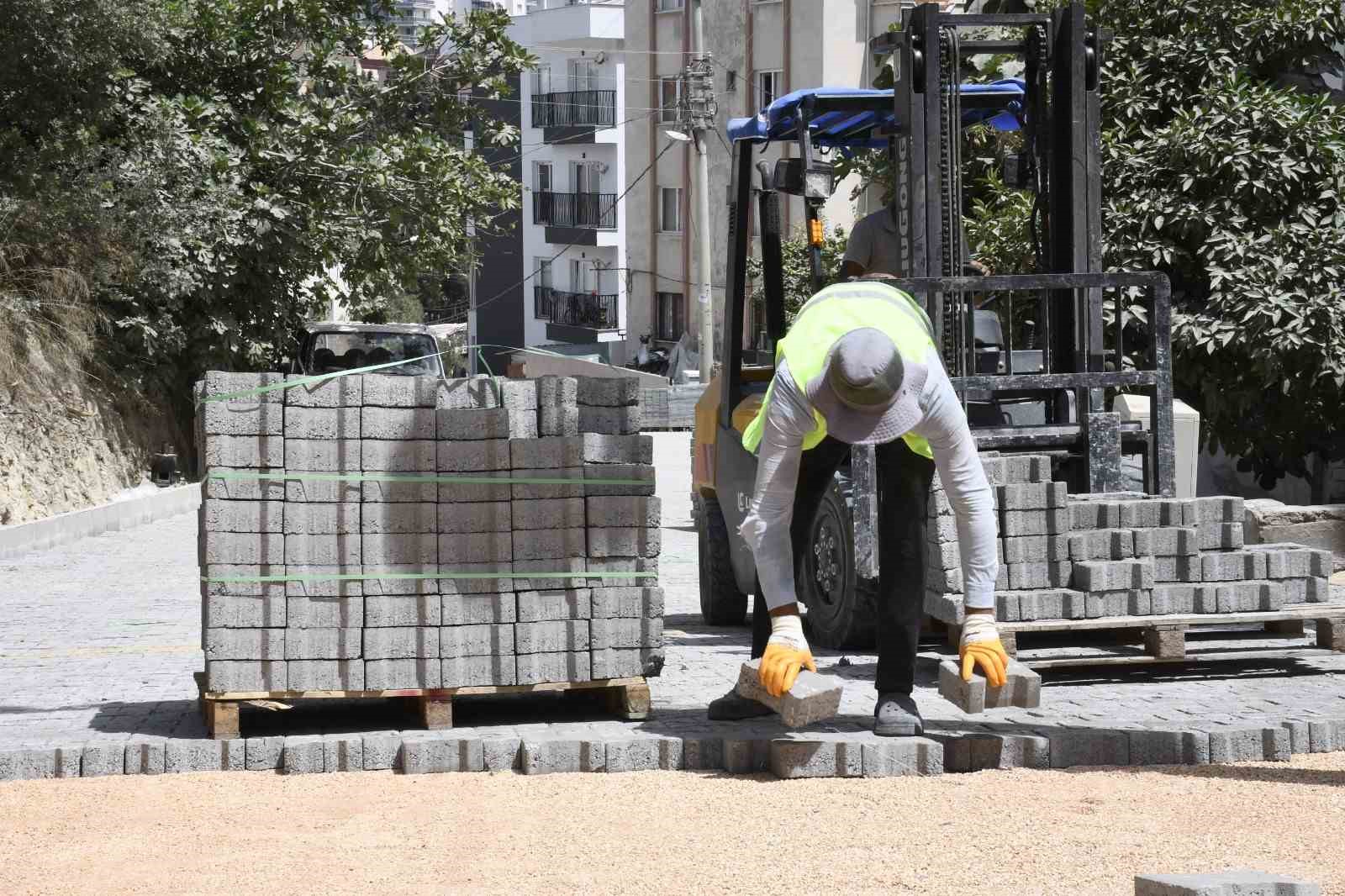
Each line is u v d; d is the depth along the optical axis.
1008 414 26.81
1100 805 15.64
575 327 161.12
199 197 59.62
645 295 143.88
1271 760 17.91
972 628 16.75
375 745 17.83
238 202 59.97
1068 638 24.33
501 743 17.73
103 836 14.95
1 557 43.03
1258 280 35.41
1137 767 17.55
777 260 27.44
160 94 60.81
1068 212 24.97
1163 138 37.81
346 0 64.12
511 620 18.84
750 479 26.69
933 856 13.84
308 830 15.15
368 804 16.22
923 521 17.84
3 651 26.50
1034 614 21.75
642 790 16.62
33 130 54.19
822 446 17.66
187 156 58.38
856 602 24.23
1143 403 29.50
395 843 14.60
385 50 65.00
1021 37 27.59
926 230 23.62
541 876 13.43
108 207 55.47
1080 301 24.31
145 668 24.58
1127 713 19.64
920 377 16.09
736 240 28.14
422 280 69.81
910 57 23.64
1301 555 22.62
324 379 18.44
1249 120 37.25
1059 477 25.05
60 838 14.93
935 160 23.64
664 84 139.00
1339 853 13.78
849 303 16.66
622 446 19.17
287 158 60.41
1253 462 41.34
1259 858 13.65
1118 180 37.81
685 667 24.31
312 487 18.41
